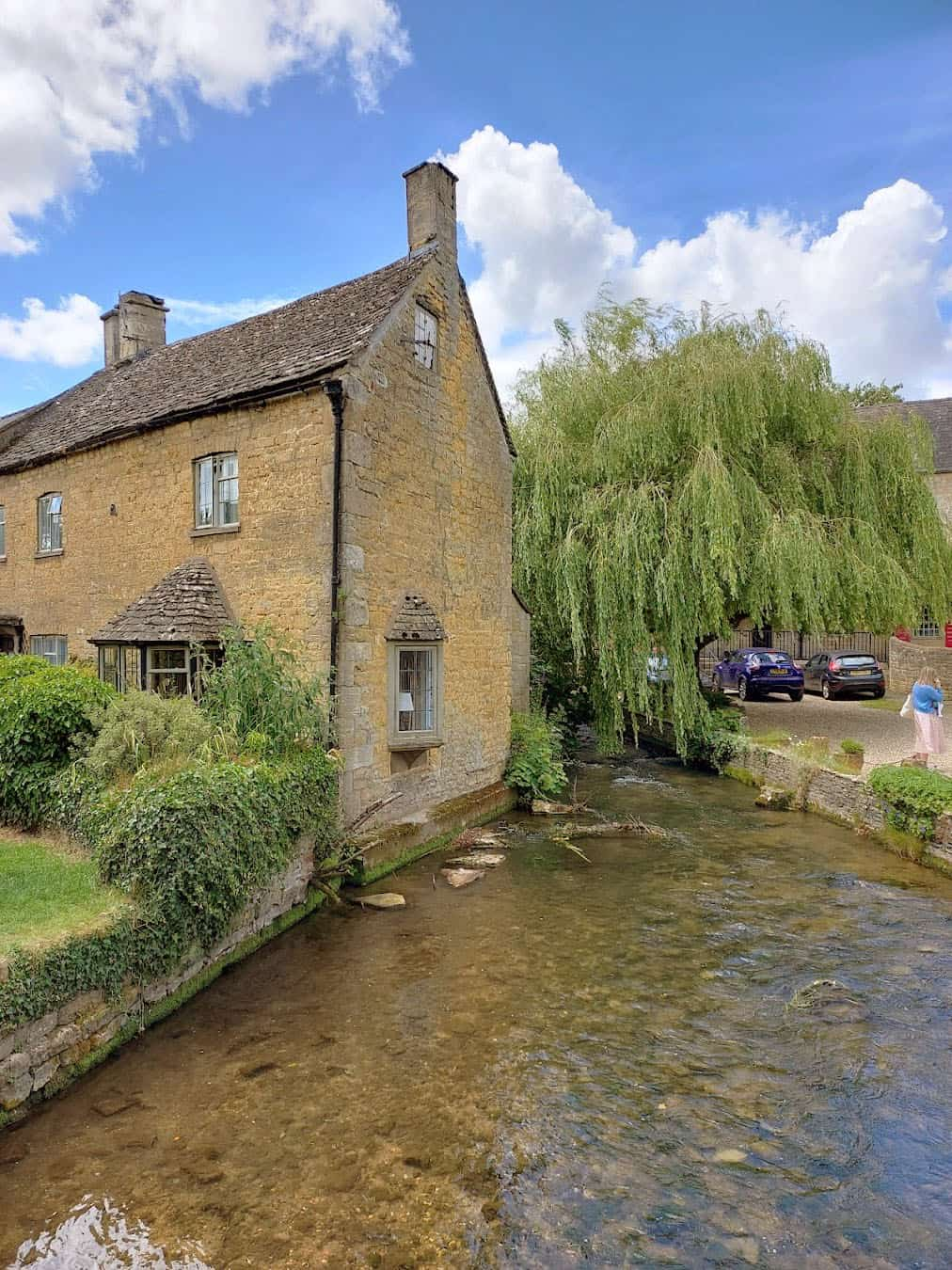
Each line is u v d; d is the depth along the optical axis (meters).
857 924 7.76
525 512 16.12
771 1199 3.95
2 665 9.06
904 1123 4.62
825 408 15.15
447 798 11.40
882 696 23.34
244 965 6.73
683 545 13.73
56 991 4.63
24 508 14.58
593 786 14.68
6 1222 3.67
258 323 13.70
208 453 10.58
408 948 7.16
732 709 17.36
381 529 9.70
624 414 14.73
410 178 11.67
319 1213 3.78
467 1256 3.53
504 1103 4.75
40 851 6.55
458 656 11.71
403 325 10.20
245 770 6.94
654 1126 4.55
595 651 15.28
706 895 8.66
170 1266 3.43
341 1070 5.09
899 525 15.99
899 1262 3.55
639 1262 3.51
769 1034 5.65
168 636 9.45
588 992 6.29
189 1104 4.64
